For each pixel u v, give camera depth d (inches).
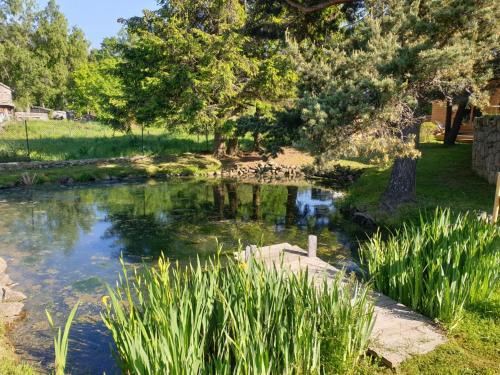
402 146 298.2
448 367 155.2
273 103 791.1
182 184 694.5
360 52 311.1
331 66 350.3
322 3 446.0
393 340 173.3
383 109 283.9
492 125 477.1
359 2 472.4
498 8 315.0
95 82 1578.5
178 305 145.6
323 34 527.5
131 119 792.3
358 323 156.5
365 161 801.6
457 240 209.3
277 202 564.4
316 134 298.8
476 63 348.2
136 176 747.4
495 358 161.9
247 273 159.8
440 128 895.7
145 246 368.2
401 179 432.5
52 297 261.7
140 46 716.7
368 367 156.3
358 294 175.5
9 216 469.1
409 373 153.1
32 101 1972.2
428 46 297.4
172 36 679.1
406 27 330.6
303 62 351.3
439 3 324.8
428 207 399.5
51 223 443.2
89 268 313.6
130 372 134.1
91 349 199.9
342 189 659.4
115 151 868.0
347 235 403.9
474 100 325.7
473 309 198.8
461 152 674.8
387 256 227.0
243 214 494.6
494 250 214.4
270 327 145.0
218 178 764.0
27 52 1868.8
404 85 281.6
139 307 235.5
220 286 173.8
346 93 294.7
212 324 153.7
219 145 897.5
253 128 402.6
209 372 129.1
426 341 173.3
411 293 201.9
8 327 221.9
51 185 656.4
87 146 888.9
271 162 838.5
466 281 191.9
